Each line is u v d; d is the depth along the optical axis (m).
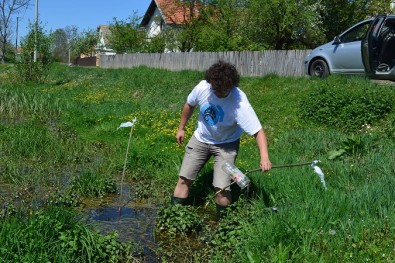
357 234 4.65
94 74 24.92
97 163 8.57
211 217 6.05
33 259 4.10
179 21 36.12
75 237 4.53
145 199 6.82
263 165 5.45
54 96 18.19
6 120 13.59
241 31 22.92
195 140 5.90
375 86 11.34
